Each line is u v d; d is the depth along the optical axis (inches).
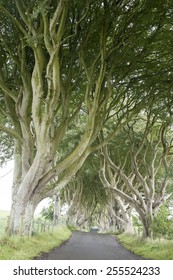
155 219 1169.4
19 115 799.7
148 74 916.6
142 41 813.9
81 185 2065.7
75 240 1267.2
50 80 697.6
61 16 693.3
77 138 1309.1
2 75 797.2
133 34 794.8
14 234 753.6
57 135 795.4
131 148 1191.6
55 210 1642.5
